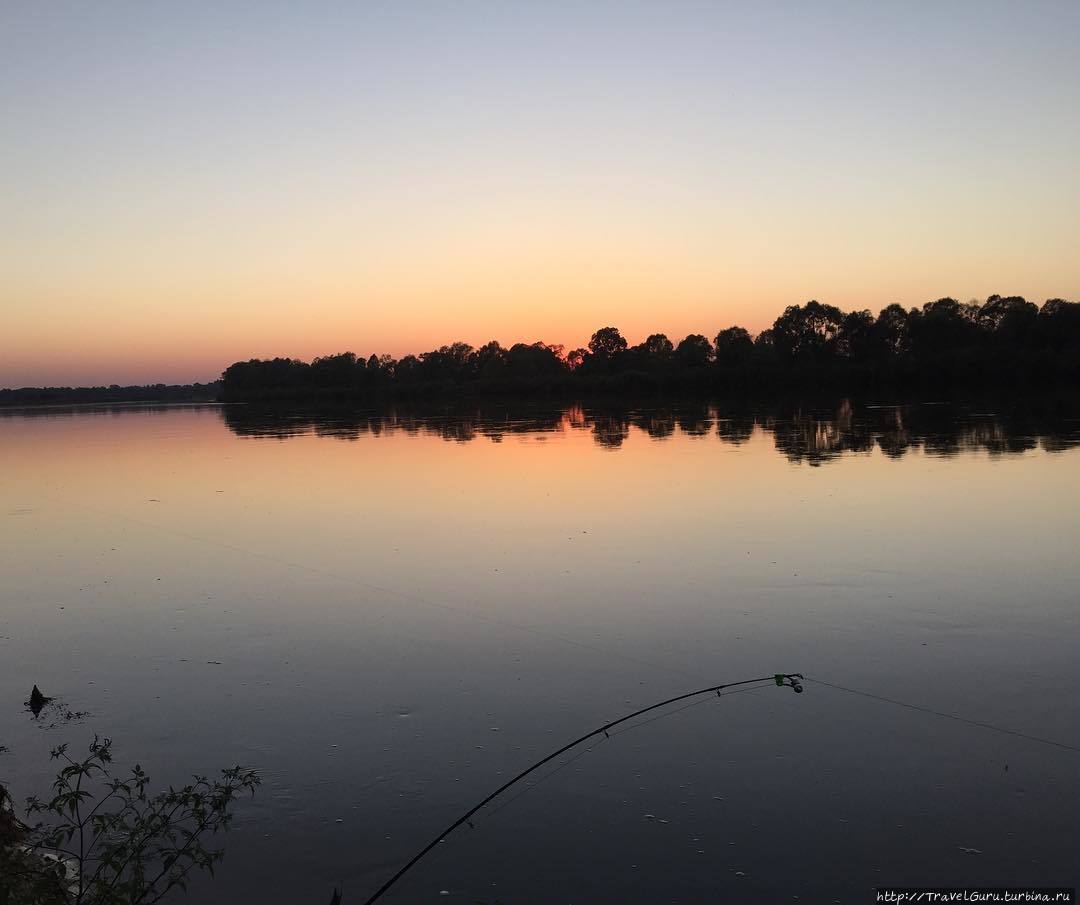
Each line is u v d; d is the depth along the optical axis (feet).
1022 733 32.37
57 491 104.78
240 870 25.82
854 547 59.26
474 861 25.91
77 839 27.45
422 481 98.84
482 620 46.80
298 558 62.49
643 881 24.73
